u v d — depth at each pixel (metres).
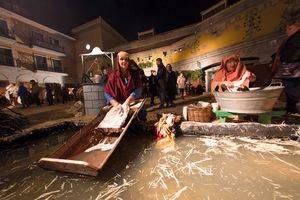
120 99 4.40
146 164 2.97
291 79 4.03
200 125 4.04
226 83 4.14
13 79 22.83
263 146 3.27
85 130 3.64
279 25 12.09
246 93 3.43
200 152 3.24
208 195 2.13
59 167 2.68
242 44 15.02
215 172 2.59
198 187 2.29
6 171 3.13
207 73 18.19
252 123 3.73
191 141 3.77
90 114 6.33
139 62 26.69
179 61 22.83
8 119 5.02
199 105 4.76
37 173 2.96
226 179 2.41
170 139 3.91
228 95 3.66
